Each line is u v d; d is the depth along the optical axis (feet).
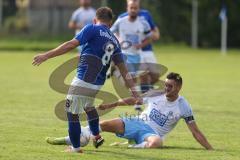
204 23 480.64
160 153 91.45
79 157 86.12
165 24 488.85
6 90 182.70
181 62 326.24
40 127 115.65
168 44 488.85
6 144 96.12
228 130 118.21
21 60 319.27
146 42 151.33
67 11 484.74
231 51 444.14
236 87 203.72
